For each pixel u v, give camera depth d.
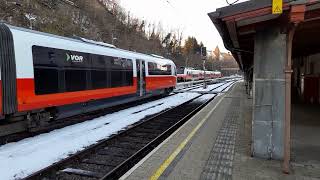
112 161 9.52
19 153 9.65
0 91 10.37
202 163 7.86
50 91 12.76
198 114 16.14
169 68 31.77
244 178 6.89
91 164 9.13
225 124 13.20
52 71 12.91
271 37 7.81
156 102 25.53
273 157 8.16
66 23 44.16
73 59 14.45
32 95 11.73
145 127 14.69
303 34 9.52
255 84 8.09
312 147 9.32
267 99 8.05
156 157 8.28
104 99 17.69
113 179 8.00
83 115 17.23
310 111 16.14
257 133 8.23
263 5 6.50
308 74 20.19
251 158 8.27
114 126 14.34
